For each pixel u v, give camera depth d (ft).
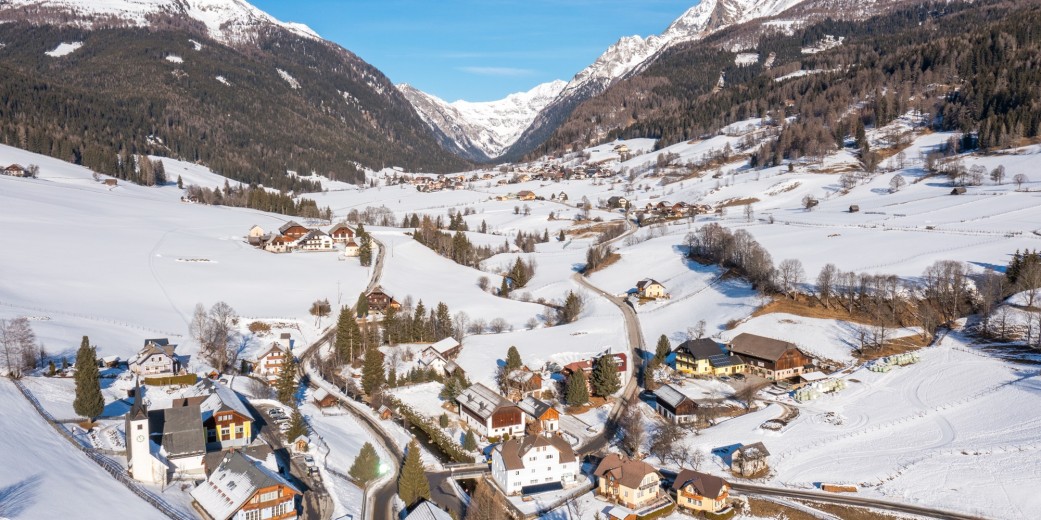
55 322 467.11
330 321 584.40
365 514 293.43
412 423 415.85
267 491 269.44
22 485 237.66
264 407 399.44
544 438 339.57
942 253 624.18
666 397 422.00
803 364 477.77
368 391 449.06
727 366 478.59
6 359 376.27
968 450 343.05
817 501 310.45
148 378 410.72
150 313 534.78
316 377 470.80
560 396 453.58
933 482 320.29
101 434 324.39
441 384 475.72
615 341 545.03
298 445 340.59
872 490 318.45
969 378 423.23
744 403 430.20
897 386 429.38
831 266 570.46
